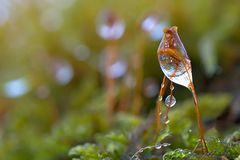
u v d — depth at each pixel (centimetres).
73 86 30
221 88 25
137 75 24
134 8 30
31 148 21
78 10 32
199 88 26
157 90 27
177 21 29
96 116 21
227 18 27
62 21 33
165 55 15
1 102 29
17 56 33
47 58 31
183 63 15
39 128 25
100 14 31
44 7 34
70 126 21
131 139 18
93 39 31
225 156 15
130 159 16
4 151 22
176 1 29
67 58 31
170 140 17
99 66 29
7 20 34
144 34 25
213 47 26
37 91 29
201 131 15
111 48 25
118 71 27
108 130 21
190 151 16
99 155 16
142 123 18
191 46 28
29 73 31
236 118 21
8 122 26
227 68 26
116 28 24
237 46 27
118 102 25
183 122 18
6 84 30
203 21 28
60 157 20
